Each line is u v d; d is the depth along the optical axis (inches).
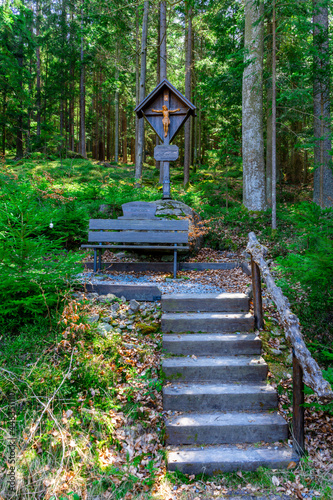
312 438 125.3
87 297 179.0
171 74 829.2
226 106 623.5
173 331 165.2
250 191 430.3
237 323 166.1
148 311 176.2
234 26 545.6
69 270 164.2
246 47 432.5
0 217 160.4
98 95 1190.9
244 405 135.1
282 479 110.9
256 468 115.3
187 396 133.7
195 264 258.7
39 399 121.5
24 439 110.0
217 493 106.8
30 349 140.1
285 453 119.4
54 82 1074.7
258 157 429.4
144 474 111.5
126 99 1148.5
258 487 108.8
